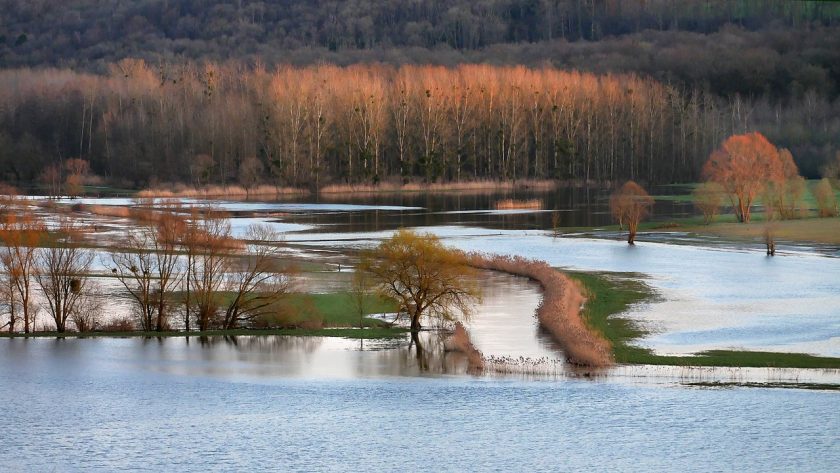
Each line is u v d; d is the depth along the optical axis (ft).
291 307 503.20
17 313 517.14
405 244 478.59
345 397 398.62
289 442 354.54
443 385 408.26
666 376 401.49
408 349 454.40
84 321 495.82
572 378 405.80
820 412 366.22
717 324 476.13
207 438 360.28
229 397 401.29
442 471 328.90
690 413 369.91
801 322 479.41
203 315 491.72
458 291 489.26
